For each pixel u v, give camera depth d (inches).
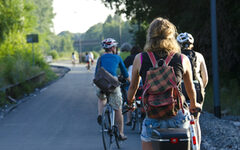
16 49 1386.6
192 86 190.7
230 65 896.9
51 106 725.3
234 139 361.1
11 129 499.5
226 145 349.7
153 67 182.4
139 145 393.1
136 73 191.9
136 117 469.1
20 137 446.9
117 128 370.6
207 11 837.2
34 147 393.7
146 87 182.5
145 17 1008.9
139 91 433.1
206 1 814.5
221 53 885.2
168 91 180.5
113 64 370.0
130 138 428.5
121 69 380.5
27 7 1592.0
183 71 184.5
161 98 179.8
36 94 955.3
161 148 169.0
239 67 900.6
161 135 168.7
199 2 816.9
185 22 855.1
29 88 978.1
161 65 182.7
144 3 962.7
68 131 479.8
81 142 414.0
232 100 673.6
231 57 887.1
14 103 768.3
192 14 845.2
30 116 607.8
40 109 686.5
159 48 186.4
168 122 182.1
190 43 294.7
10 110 676.7
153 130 175.2
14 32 1354.6
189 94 192.9
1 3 1279.5
